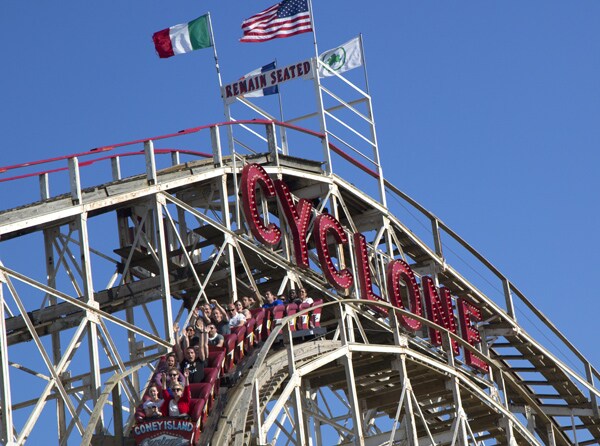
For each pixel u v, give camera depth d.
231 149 61.19
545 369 78.62
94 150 52.50
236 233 59.22
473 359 72.31
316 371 57.97
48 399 50.53
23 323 52.31
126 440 44.25
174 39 68.69
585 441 82.06
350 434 63.97
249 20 72.31
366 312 64.50
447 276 75.44
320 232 63.50
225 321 50.66
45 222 49.66
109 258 58.47
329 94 70.50
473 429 68.06
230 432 45.31
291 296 55.69
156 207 54.53
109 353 51.06
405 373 57.97
